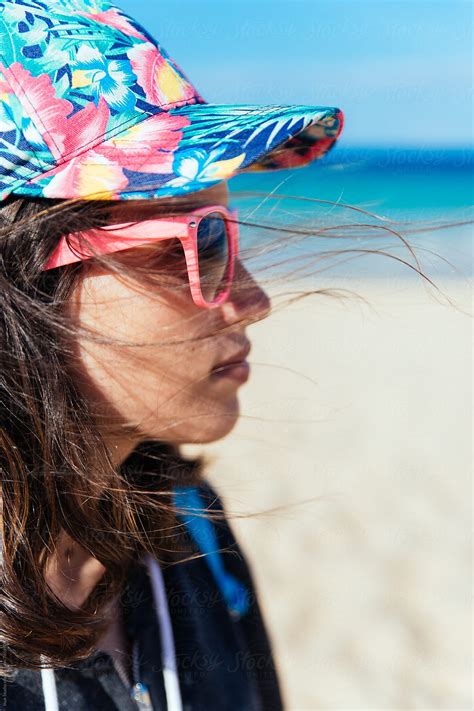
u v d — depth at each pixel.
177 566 1.08
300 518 3.93
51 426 0.80
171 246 0.86
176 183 0.81
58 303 0.80
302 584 3.44
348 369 6.44
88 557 0.91
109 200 0.81
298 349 6.35
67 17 0.85
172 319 0.86
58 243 0.79
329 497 4.14
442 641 3.11
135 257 0.83
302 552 3.70
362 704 2.74
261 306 0.96
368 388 6.00
